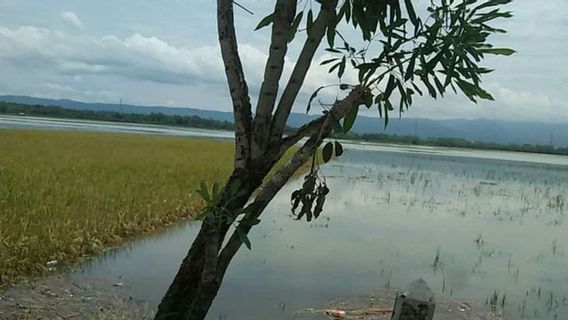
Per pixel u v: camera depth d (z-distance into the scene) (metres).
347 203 16.64
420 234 11.98
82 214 9.97
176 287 2.46
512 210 17.80
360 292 7.24
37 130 45.81
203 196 2.24
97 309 6.09
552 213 17.73
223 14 2.50
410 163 45.31
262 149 2.44
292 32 2.54
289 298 6.82
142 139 42.00
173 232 10.76
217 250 2.27
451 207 17.38
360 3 2.37
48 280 7.08
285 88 2.45
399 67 2.34
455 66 2.39
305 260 8.79
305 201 2.42
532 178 36.78
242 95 2.47
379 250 9.98
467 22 2.33
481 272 8.84
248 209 2.30
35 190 11.70
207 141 48.19
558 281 8.53
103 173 15.77
